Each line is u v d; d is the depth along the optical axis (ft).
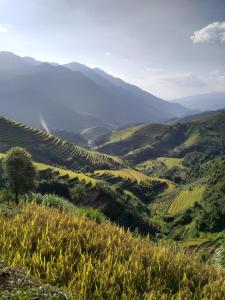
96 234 18.93
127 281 13.93
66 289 12.28
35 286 11.22
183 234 506.89
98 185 496.64
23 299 10.15
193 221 528.63
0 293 10.38
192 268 17.46
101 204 453.58
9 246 15.30
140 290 13.91
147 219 504.02
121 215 445.37
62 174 536.83
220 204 508.94
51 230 18.57
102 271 13.94
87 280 13.15
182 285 15.02
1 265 12.47
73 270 14.32
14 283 11.14
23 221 20.35
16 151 224.12
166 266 16.81
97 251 17.13
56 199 43.39
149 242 20.83
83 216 23.58
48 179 476.54
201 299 13.85
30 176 225.35
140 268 15.06
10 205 26.22
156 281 14.57
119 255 16.58
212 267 18.67
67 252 15.84
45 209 24.48
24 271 12.49
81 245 17.48
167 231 506.07
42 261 14.70
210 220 496.23
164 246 19.38
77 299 11.84
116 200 469.16
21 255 15.16
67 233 18.39
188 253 20.06
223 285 15.38
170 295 13.69
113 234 20.12
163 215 620.90
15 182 219.41
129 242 19.34
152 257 17.20
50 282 13.12
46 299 10.59
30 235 17.21
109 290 12.85
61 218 21.72
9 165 219.61
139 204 596.29
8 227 18.21
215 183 652.48
